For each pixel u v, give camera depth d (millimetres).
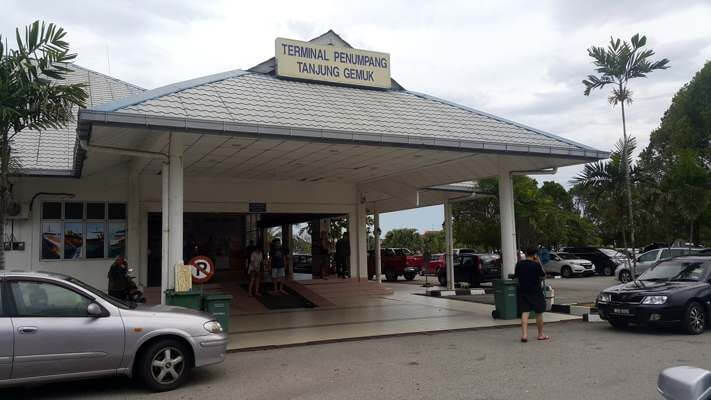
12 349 6664
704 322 11297
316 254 23453
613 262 33062
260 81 13445
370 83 15195
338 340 11328
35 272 7281
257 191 19172
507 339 11133
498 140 13016
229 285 19828
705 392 3234
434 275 34344
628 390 6965
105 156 13250
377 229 23922
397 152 13453
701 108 33156
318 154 13680
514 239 15070
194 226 22688
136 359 7469
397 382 7703
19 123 10594
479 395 6910
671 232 26672
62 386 7844
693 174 21922
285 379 8070
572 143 14039
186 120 9820
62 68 10734
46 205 15836
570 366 8414
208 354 7738
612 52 16891
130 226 16562
